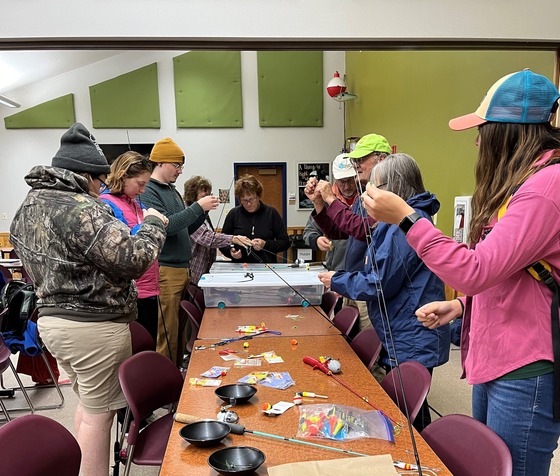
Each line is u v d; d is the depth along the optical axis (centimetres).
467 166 345
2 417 277
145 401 162
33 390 320
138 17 235
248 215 377
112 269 147
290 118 754
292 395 137
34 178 151
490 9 250
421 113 429
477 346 111
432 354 163
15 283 283
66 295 152
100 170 162
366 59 611
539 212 90
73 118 732
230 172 755
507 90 101
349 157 229
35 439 108
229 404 130
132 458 154
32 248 151
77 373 161
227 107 743
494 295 105
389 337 168
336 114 762
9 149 727
